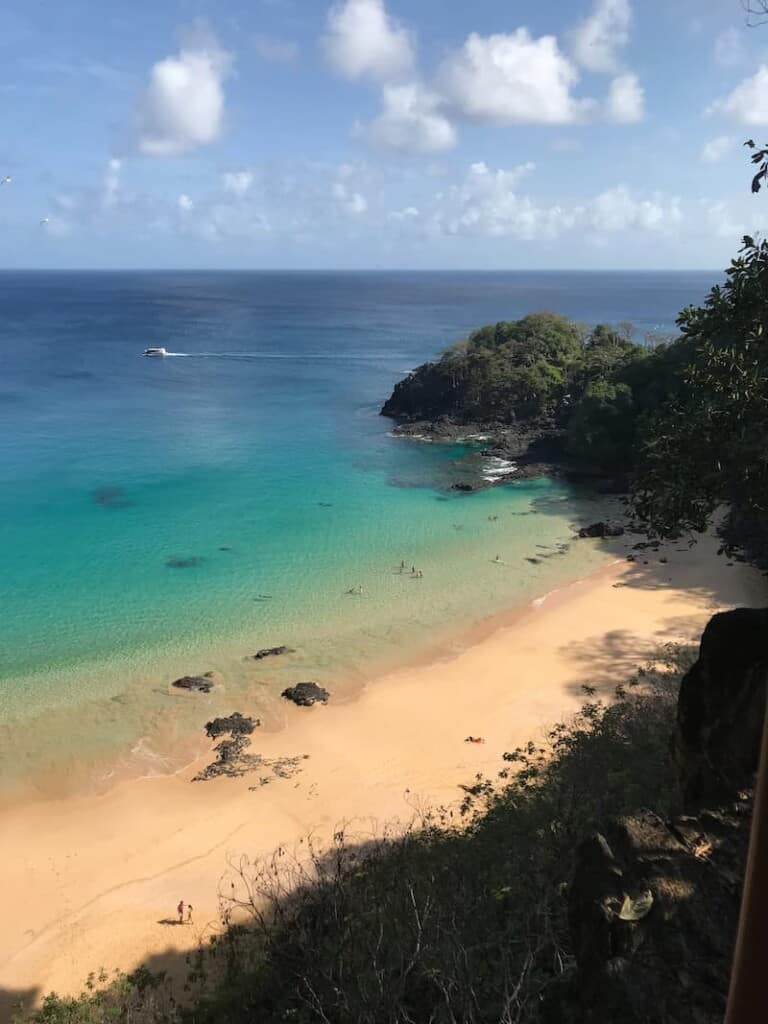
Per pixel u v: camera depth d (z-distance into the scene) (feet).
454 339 599.16
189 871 77.00
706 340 49.16
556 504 195.72
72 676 115.14
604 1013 27.07
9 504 191.01
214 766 93.76
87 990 62.85
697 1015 25.43
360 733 99.96
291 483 212.84
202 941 67.26
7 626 129.49
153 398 340.39
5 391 350.02
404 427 278.67
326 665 118.32
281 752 96.58
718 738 42.80
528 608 136.46
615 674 111.14
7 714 105.60
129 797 89.15
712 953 27.04
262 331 655.35
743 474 45.21
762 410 44.96
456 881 48.32
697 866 30.37
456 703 106.52
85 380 385.70
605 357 264.52
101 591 143.43
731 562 149.79
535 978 33.27
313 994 38.06
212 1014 49.49
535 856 48.01
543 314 315.78
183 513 186.50
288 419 299.58
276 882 71.41
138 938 68.59
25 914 72.64
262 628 130.62
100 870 78.02
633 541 167.12
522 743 95.50
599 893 30.81
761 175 34.53
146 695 110.01
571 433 223.10
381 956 39.96
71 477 215.10
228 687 112.06
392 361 472.44
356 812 83.92
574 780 61.41
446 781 88.63
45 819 86.12
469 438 262.06
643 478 52.01
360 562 158.71
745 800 34.19
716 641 44.62
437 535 174.29
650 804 48.65
